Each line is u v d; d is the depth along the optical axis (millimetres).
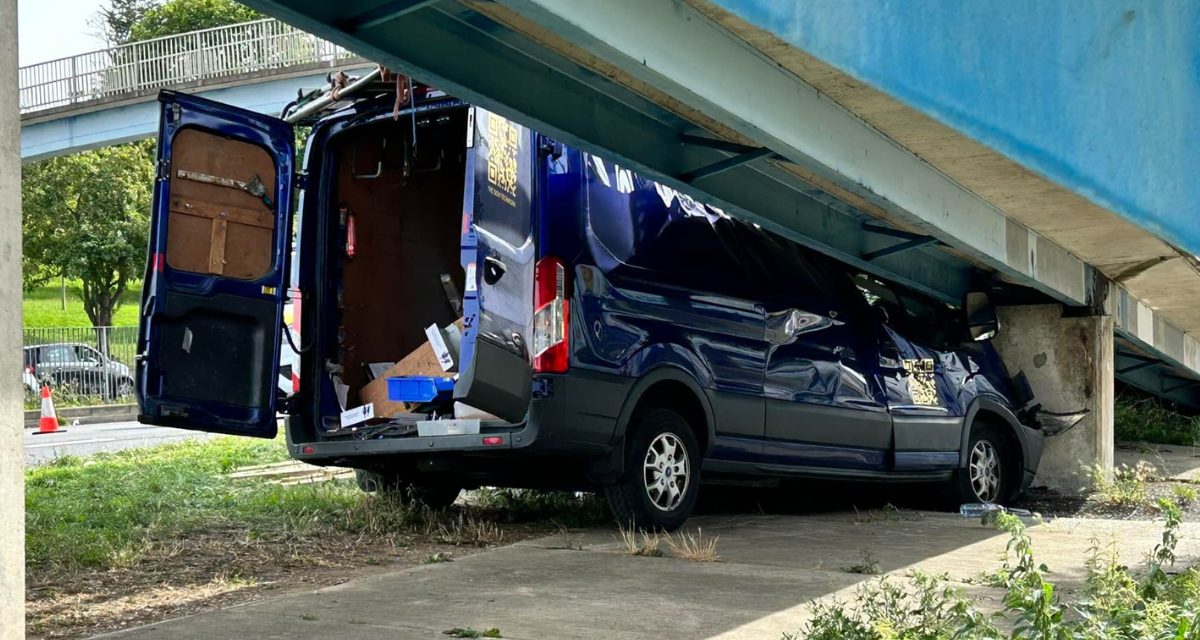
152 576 5699
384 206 7895
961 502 9594
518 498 8547
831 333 8406
